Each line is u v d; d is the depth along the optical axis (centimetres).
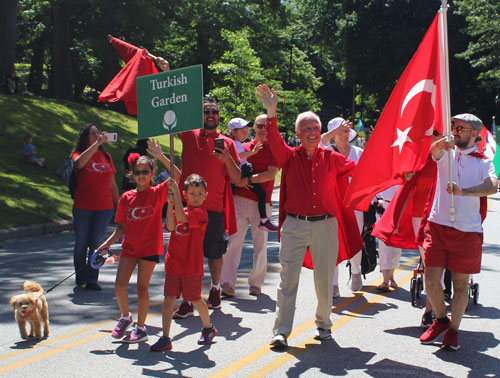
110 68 3675
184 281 520
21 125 2258
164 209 1502
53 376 449
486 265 912
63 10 3359
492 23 3519
